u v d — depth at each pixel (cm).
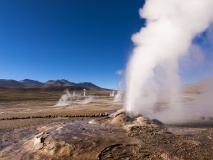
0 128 2219
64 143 1326
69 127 1700
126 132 1520
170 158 1097
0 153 1406
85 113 3192
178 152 1162
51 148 1307
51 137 1438
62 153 1253
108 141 1336
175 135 1465
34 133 1889
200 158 1088
